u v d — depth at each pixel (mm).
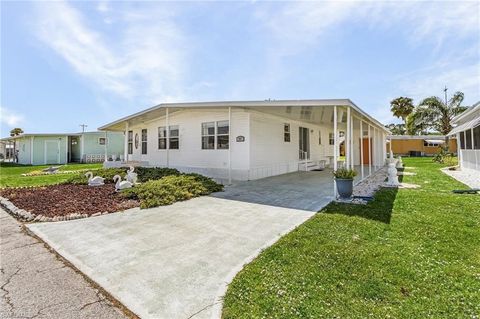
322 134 18625
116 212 6066
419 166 18047
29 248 4059
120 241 4258
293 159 14328
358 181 10578
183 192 7492
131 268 3314
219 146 11727
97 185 9836
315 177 11820
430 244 3803
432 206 5965
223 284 2887
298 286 2760
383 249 3617
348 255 3438
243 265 3318
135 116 13656
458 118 16594
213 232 4609
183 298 2652
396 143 36906
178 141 13531
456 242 3863
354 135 20297
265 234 4445
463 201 6426
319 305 2439
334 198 7086
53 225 5168
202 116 12328
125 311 2471
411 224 4688
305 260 3340
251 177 10852
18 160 29562
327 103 7219
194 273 3152
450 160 21609
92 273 3199
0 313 2428
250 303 2502
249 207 6340
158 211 6105
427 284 2762
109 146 29672
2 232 4848
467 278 2869
